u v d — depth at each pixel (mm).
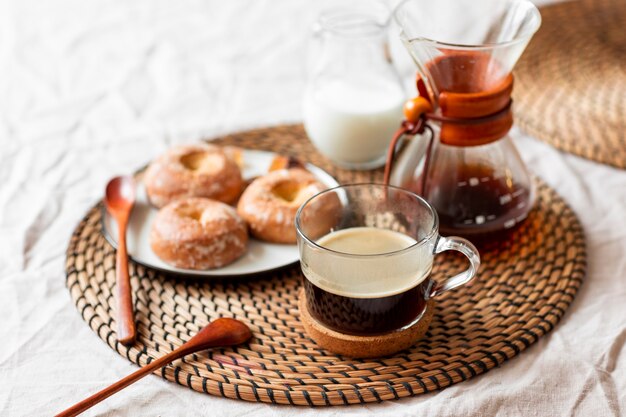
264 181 1014
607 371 871
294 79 1313
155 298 940
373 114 1063
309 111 1090
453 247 870
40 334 917
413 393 851
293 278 965
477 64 919
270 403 850
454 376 858
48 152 1173
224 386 853
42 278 978
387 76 1099
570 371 866
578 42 1269
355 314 861
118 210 1015
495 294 934
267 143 1146
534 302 922
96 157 1162
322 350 889
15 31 1454
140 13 1492
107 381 872
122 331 893
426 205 875
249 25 1447
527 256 971
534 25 909
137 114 1251
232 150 1104
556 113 1144
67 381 873
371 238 898
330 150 1090
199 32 1434
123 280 936
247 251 981
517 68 1226
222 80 1315
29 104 1278
